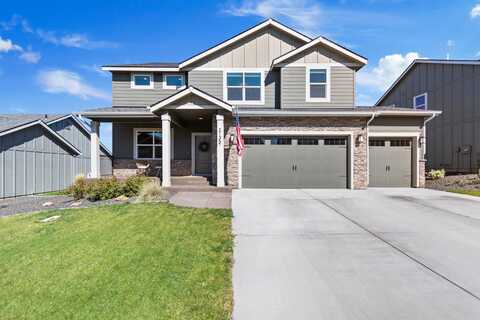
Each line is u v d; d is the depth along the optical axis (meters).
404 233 6.46
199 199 10.14
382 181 14.20
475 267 4.73
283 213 8.20
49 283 4.46
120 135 16.06
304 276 4.40
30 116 20.53
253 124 13.27
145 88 16.12
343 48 14.12
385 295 3.87
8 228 7.31
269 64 15.16
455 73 18.03
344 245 5.70
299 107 14.29
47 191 16.97
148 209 8.42
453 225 7.08
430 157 20.08
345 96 14.32
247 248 5.52
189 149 15.93
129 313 3.56
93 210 8.55
